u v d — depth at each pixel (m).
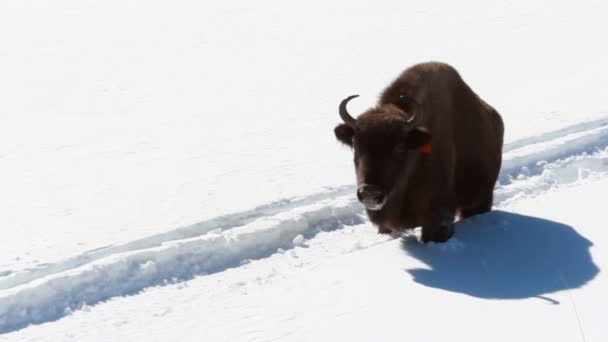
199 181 18.70
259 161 20.16
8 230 16.00
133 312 12.65
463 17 39.28
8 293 12.73
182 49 34.81
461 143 15.49
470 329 11.29
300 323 11.78
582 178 18.70
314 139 22.06
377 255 14.27
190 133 23.19
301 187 17.95
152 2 44.97
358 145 13.49
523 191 17.77
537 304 12.07
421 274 13.33
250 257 14.81
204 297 13.10
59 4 44.66
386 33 36.62
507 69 29.53
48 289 13.03
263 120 24.28
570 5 40.66
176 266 14.14
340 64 31.38
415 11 41.09
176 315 12.46
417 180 14.37
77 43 36.16
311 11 41.81
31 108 26.58
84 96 28.00
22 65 32.47
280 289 13.14
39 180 19.36
